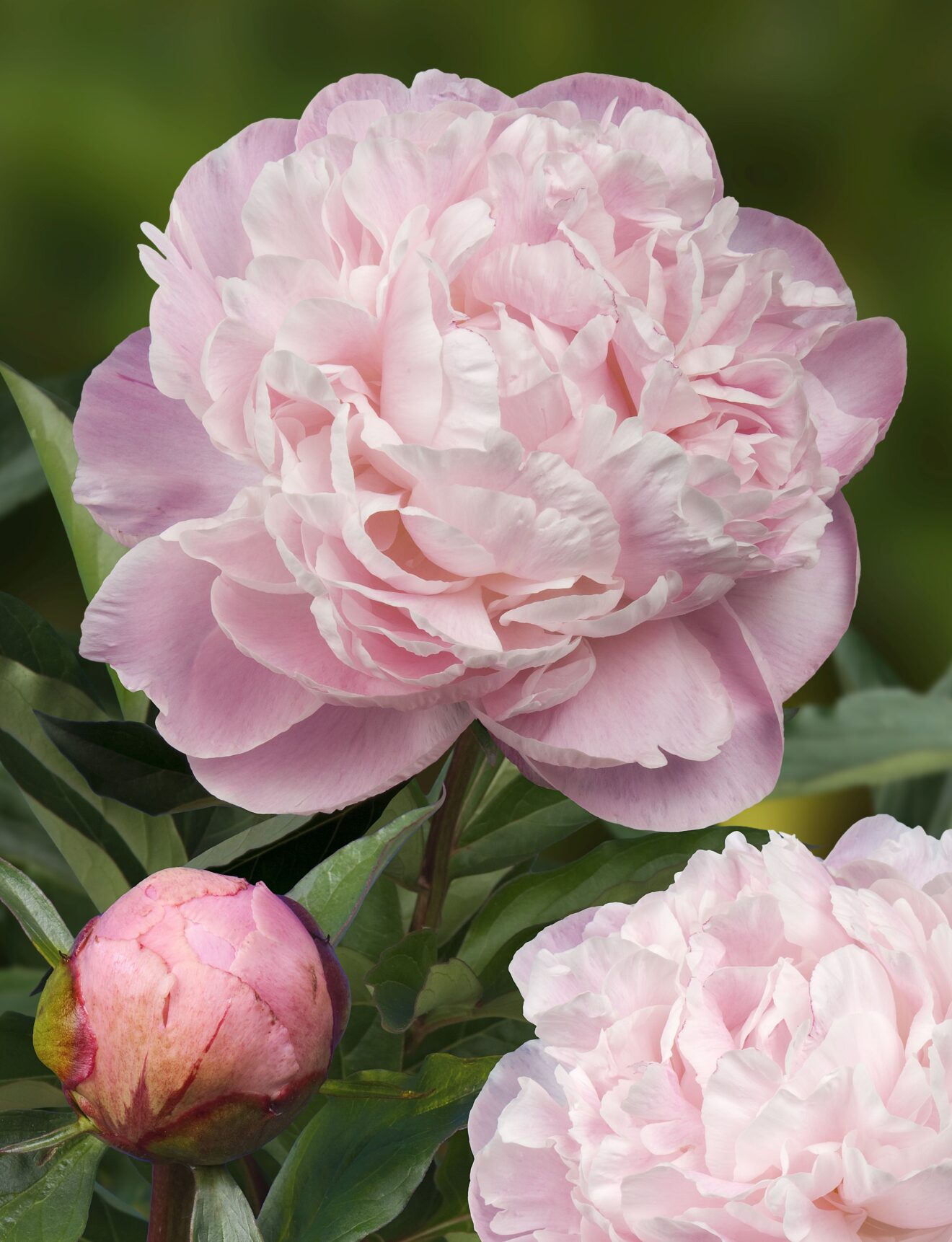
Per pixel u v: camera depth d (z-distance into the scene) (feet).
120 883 2.79
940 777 3.22
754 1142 2.39
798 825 4.18
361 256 2.52
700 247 2.53
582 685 2.49
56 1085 2.68
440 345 2.46
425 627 2.46
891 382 2.64
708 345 2.52
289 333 2.48
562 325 2.50
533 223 2.51
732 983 2.45
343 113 2.58
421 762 2.50
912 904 2.48
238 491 2.58
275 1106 2.40
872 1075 2.40
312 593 2.46
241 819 2.79
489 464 2.45
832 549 2.61
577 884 2.75
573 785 2.53
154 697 2.51
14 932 3.03
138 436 2.58
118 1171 3.00
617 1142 2.41
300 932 2.42
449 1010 2.73
